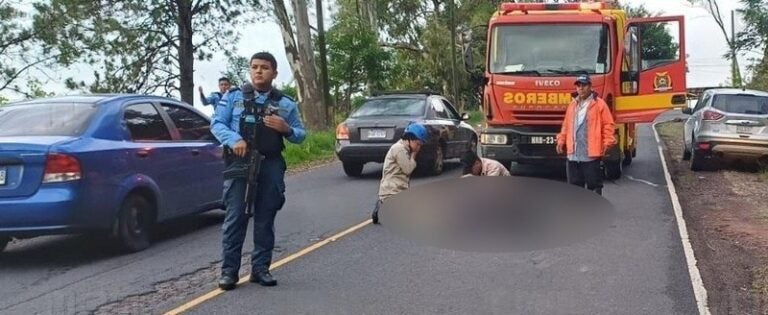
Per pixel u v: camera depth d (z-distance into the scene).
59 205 7.64
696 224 10.39
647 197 12.68
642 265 7.86
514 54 13.86
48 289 7.09
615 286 7.05
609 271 7.61
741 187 14.37
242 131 6.86
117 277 7.53
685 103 13.48
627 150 15.55
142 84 30.61
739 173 16.56
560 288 6.98
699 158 16.73
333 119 29.55
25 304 6.59
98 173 8.03
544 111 13.59
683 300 6.61
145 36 30.23
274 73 6.95
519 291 6.88
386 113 15.34
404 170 9.77
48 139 7.91
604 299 6.62
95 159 8.01
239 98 6.86
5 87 28.53
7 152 7.71
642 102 13.60
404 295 6.76
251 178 6.85
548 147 13.71
